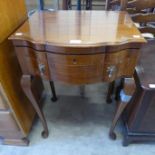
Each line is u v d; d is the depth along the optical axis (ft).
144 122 3.15
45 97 4.75
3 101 2.79
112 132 3.61
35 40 2.24
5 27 2.66
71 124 4.07
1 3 2.51
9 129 3.33
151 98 2.73
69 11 3.33
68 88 5.03
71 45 2.12
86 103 4.58
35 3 8.02
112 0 3.72
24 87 2.87
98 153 3.53
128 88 2.70
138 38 2.26
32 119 3.86
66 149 3.61
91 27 2.59
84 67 2.34
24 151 3.59
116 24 2.70
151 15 3.44
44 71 2.52
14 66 3.04
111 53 2.26
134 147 3.61
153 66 2.94
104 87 5.07
